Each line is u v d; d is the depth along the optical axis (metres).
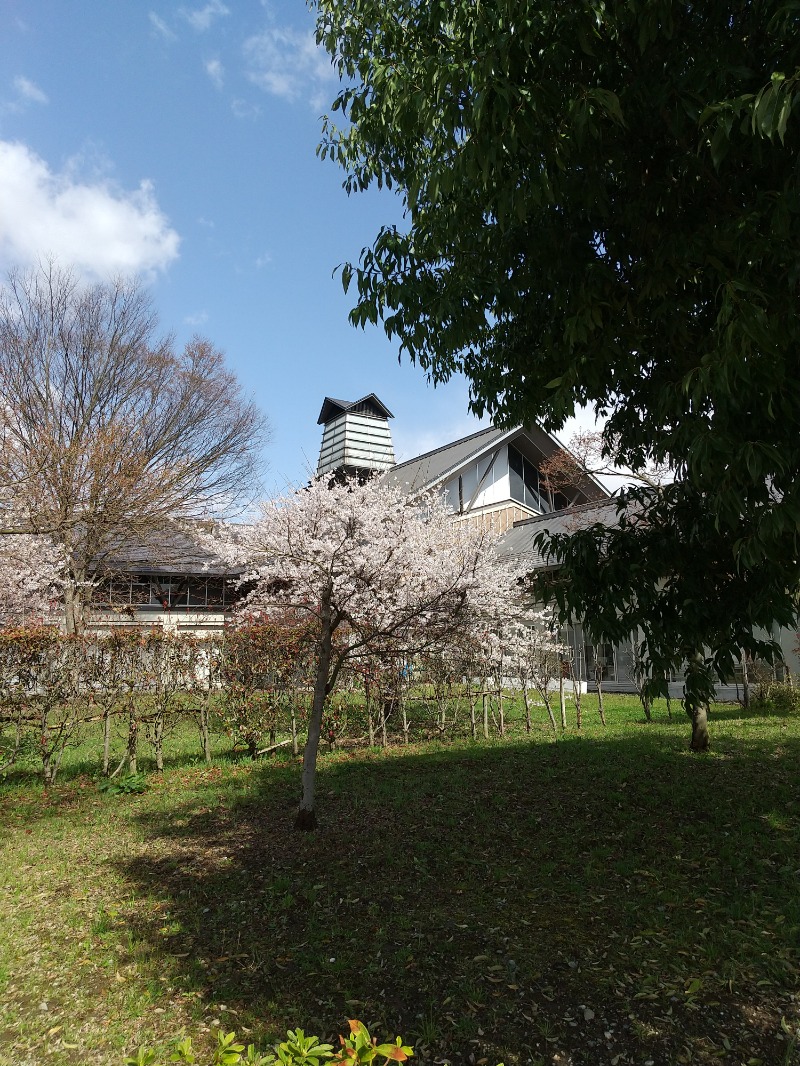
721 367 2.37
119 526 15.54
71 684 7.57
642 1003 2.96
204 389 19.23
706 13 2.91
